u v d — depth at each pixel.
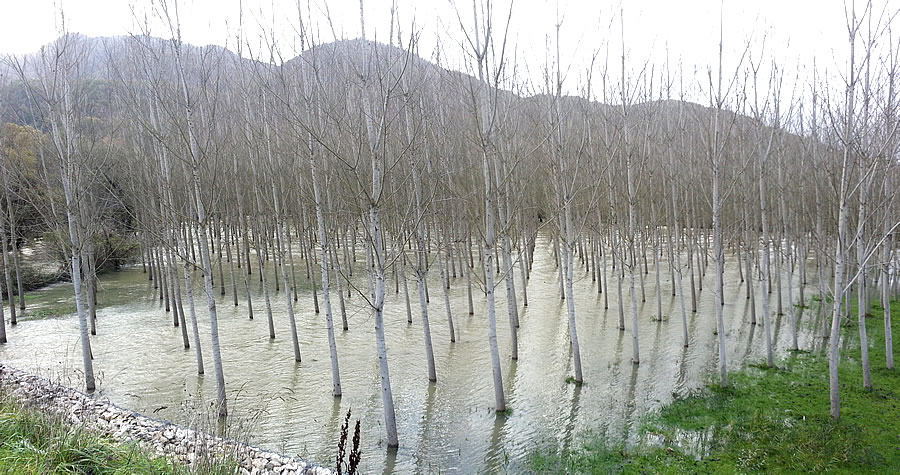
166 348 16.39
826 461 8.59
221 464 7.52
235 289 21.80
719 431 9.87
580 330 17.56
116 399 12.39
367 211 11.87
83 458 7.25
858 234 10.84
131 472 7.16
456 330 17.83
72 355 15.66
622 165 17.12
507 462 9.30
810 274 25.53
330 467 9.12
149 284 26.27
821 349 14.82
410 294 23.44
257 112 17.31
